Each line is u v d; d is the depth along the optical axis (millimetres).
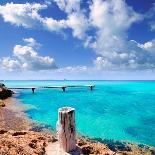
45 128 22781
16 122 25062
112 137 20516
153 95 73562
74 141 12359
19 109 35281
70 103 45906
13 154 10008
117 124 26328
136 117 31422
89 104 44938
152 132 22672
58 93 73688
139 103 49062
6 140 11281
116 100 54406
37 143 12938
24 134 15531
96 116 31359
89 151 13188
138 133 22203
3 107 36406
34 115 30297
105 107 41125
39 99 52656
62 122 12031
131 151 16719
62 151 12023
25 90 89750
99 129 23469
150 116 32438
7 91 55062
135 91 95188
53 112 33281
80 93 74500
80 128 23688
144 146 18016
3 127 22312
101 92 82938
